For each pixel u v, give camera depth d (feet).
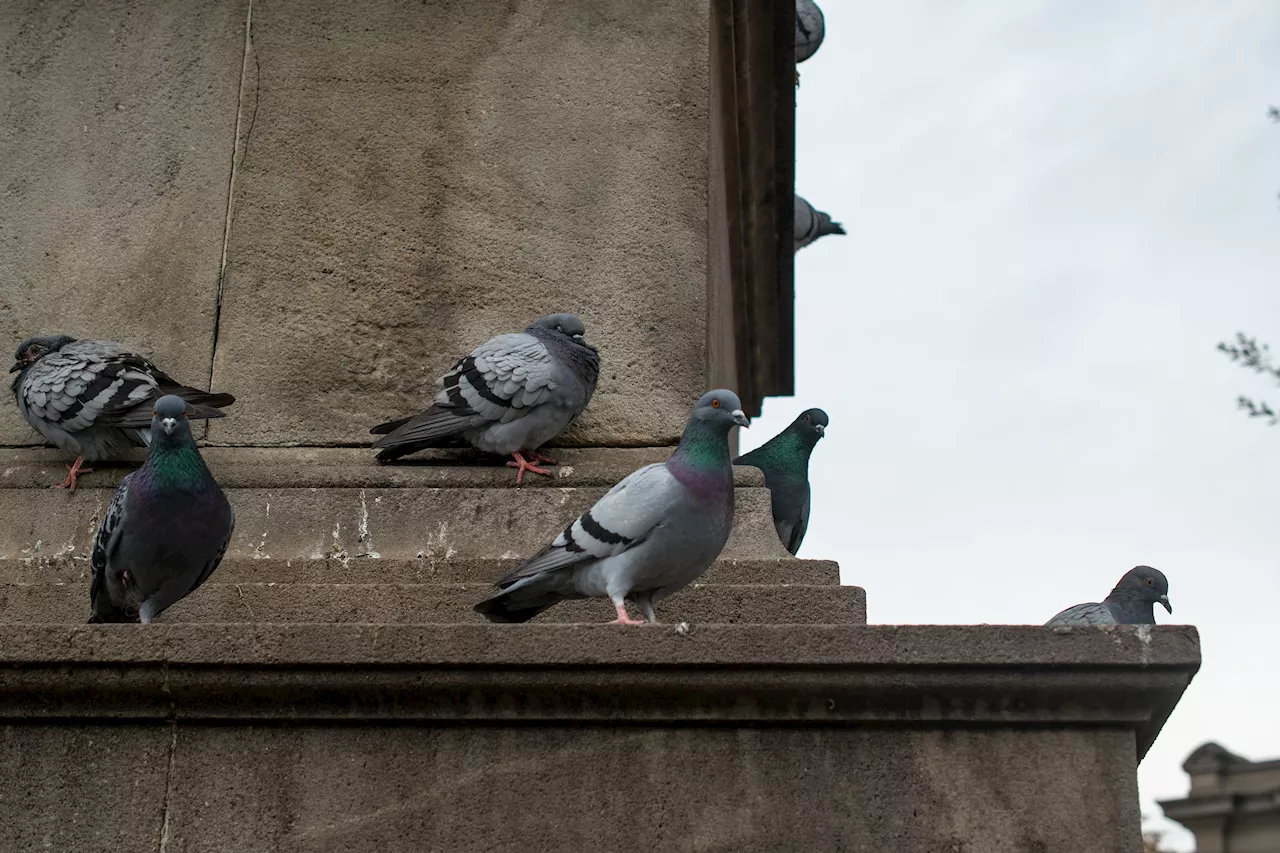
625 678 15.15
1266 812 31.73
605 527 16.06
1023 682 15.14
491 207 20.75
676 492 16.03
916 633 15.16
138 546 16.53
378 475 19.01
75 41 21.57
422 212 20.67
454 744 15.43
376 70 21.30
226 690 15.39
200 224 20.61
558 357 18.70
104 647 15.33
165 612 17.78
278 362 19.98
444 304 20.33
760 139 28.66
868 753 15.31
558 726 15.46
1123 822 15.03
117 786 15.43
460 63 21.36
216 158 20.86
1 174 21.07
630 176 20.97
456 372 18.78
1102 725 15.33
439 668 15.20
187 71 21.33
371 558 18.30
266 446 19.65
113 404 18.52
